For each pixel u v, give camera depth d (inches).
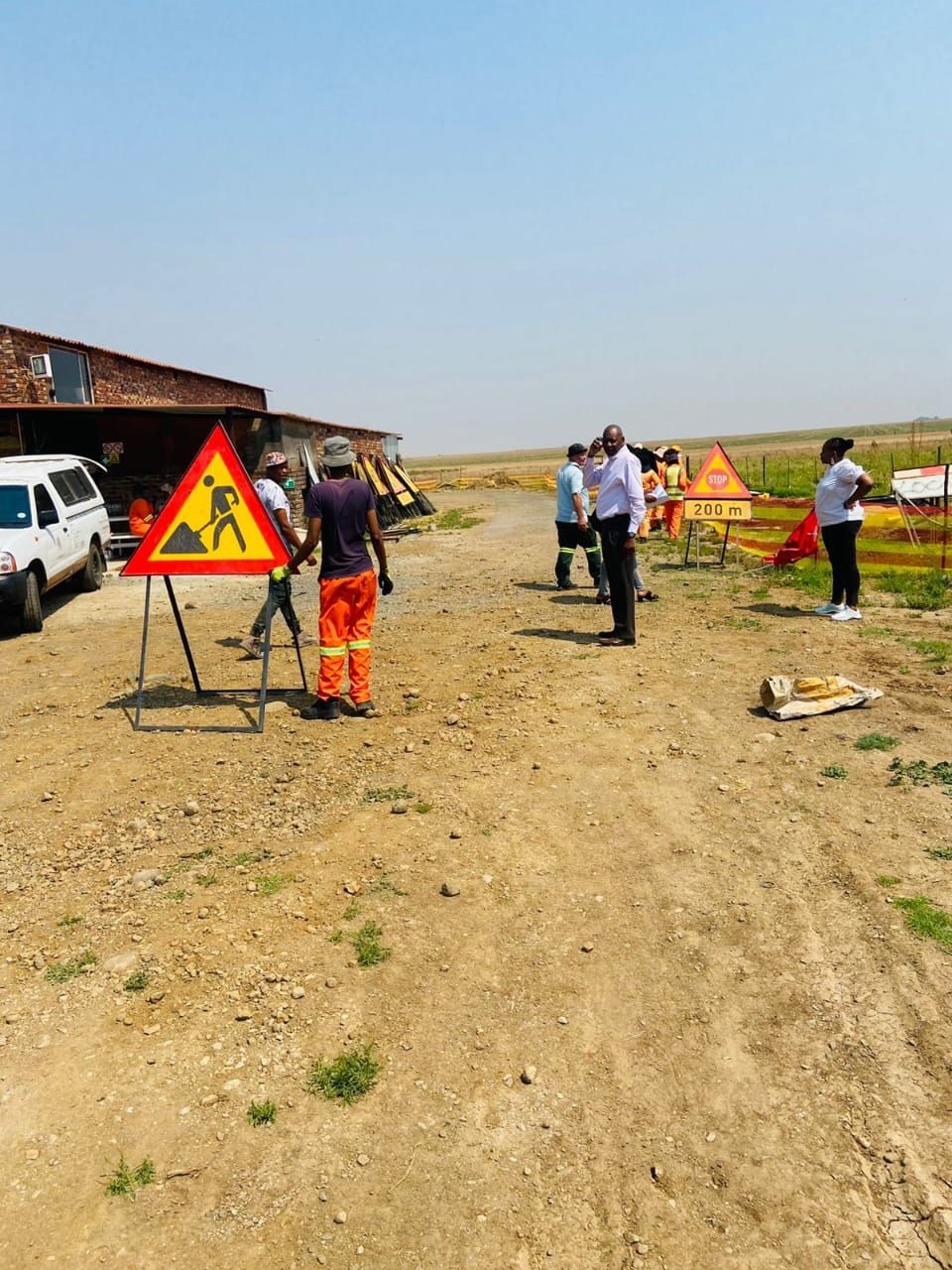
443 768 227.3
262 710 260.1
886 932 151.1
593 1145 115.3
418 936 156.1
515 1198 108.4
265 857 184.1
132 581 607.8
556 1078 125.6
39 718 283.9
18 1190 109.3
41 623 440.8
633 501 329.1
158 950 153.3
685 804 203.8
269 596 265.7
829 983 140.7
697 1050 129.7
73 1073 126.7
